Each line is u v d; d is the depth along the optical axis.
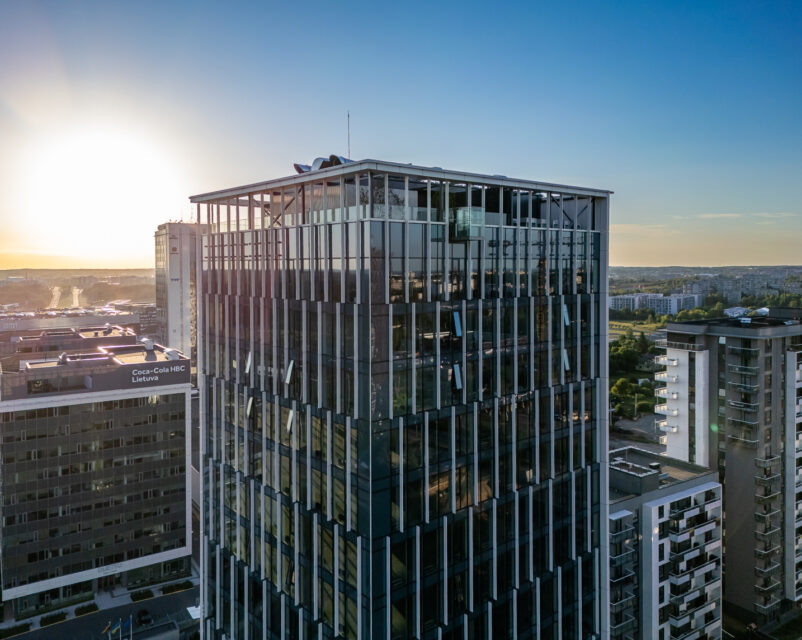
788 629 90.75
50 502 103.56
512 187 46.91
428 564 42.91
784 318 108.25
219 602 58.22
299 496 46.44
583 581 54.28
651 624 74.25
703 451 97.44
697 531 79.06
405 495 41.44
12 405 99.94
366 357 39.34
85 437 105.94
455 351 43.94
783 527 95.25
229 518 56.09
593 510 54.97
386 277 39.66
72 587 107.62
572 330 52.38
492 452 46.47
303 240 44.81
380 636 40.56
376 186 42.81
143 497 111.50
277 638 49.75
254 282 50.72
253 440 51.75
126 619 100.75
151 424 111.56
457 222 43.72
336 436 42.28
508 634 48.31
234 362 54.28
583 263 53.28
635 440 153.50
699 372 97.38
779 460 93.69
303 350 44.69
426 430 42.22
